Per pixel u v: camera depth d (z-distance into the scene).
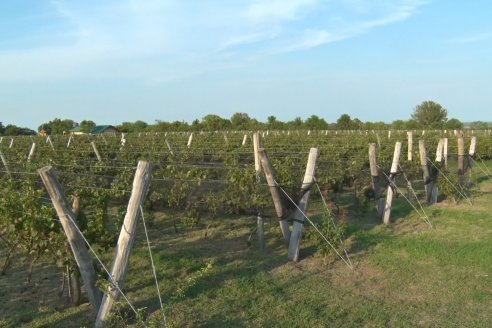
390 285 7.34
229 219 11.62
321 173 13.93
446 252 8.74
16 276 7.64
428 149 19.17
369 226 11.24
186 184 10.62
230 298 6.72
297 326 5.88
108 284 5.64
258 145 9.11
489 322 6.00
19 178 13.90
